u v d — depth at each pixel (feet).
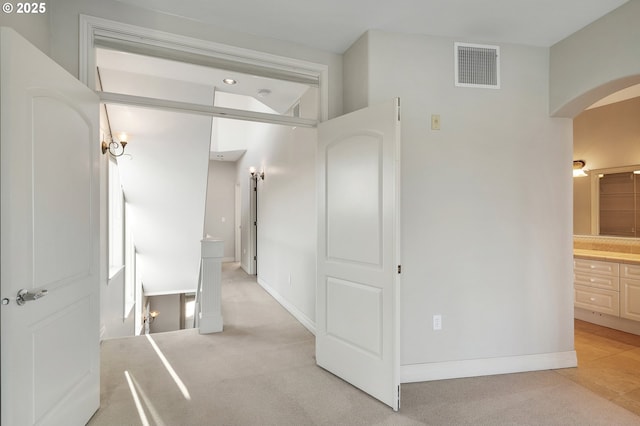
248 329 11.82
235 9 7.36
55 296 5.29
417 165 8.27
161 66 9.80
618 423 6.48
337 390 7.63
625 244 12.89
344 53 9.30
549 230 8.99
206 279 11.44
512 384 8.03
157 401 7.13
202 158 13.65
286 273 14.51
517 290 8.77
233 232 28.94
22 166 4.58
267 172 17.90
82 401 6.12
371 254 7.40
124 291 14.62
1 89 4.31
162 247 17.60
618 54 7.36
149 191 14.65
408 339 8.16
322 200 8.71
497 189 8.70
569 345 9.05
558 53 8.77
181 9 7.34
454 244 8.43
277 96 12.48
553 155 9.05
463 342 8.46
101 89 10.57
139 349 9.96
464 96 8.57
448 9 7.38
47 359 5.08
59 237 5.41
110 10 7.00
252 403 7.09
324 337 8.66
